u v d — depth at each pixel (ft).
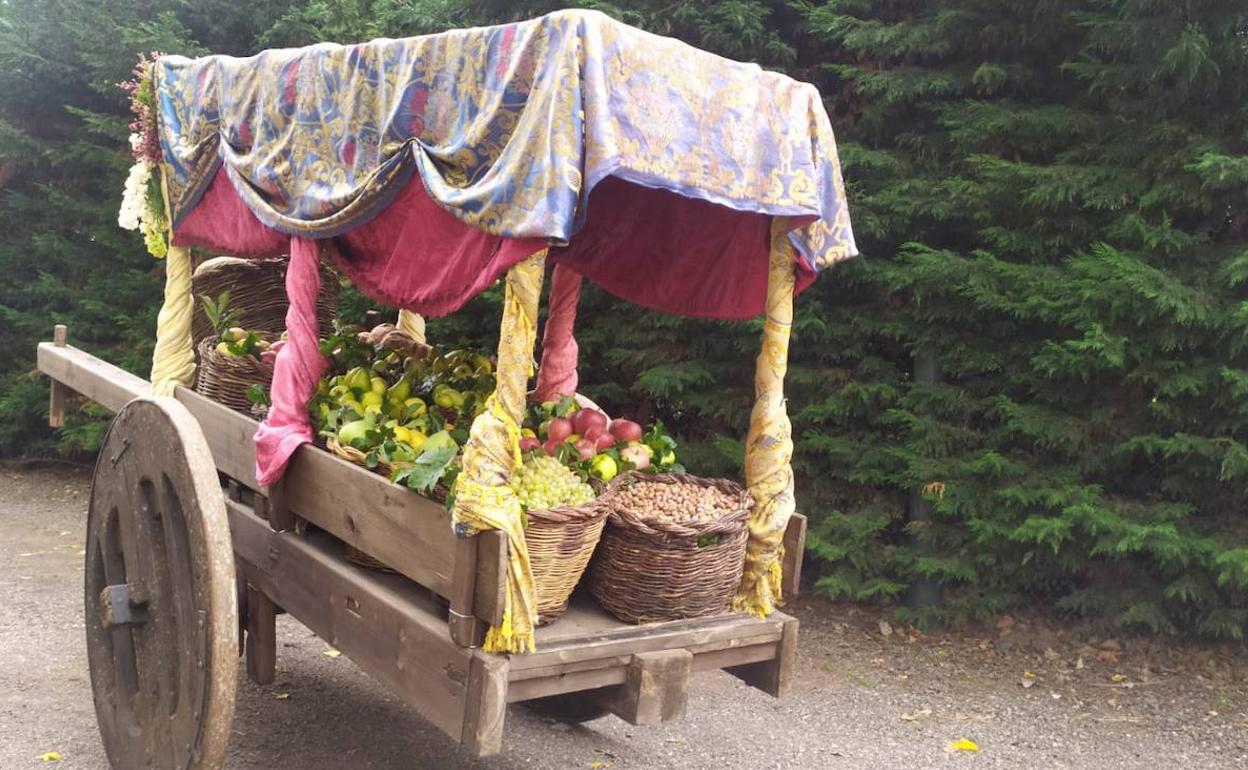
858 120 19.69
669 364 19.94
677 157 8.98
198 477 9.44
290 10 27.94
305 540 11.52
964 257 18.54
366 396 11.93
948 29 17.85
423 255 10.61
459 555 8.54
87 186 29.66
